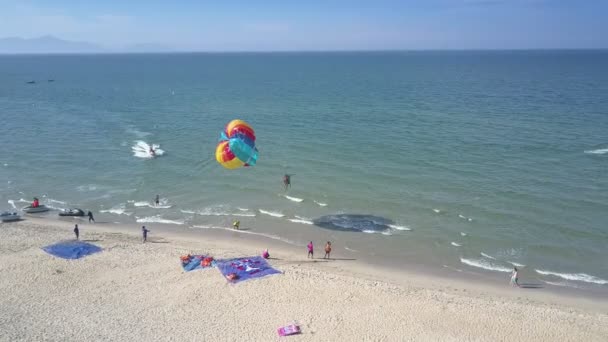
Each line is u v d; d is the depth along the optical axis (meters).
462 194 41.12
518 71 192.38
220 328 21.73
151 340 20.53
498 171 46.97
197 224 36.34
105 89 130.50
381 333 21.62
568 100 94.06
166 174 47.84
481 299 25.56
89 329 21.19
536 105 87.88
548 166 48.34
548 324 22.83
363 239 33.50
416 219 36.53
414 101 97.25
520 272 29.30
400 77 169.12
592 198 39.81
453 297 25.55
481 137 60.66
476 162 49.97
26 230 34.16
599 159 50.44
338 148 56.16
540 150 54.09
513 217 36.53
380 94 112.06
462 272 29.28
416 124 70.44
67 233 33.84
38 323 21.53
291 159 51.81
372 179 45.09
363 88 128.25
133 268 27.77
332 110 85.88
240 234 34.53
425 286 27.34
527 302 25.69
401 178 45.31
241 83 150.12
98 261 28.53
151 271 27.39
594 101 91.81
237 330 21.61
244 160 31.88
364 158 51.91
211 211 38.62
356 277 27.92
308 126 69.94
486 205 38.75
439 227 35.12
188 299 24.28
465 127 67.31
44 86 140.12
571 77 155.38
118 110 87.94
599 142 57.19
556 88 118.81
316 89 127.38
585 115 75.44
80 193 42.97
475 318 23.16
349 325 22.22
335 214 37.69
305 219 36.91
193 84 146.75
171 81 159.88
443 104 91.75
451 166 48.72
